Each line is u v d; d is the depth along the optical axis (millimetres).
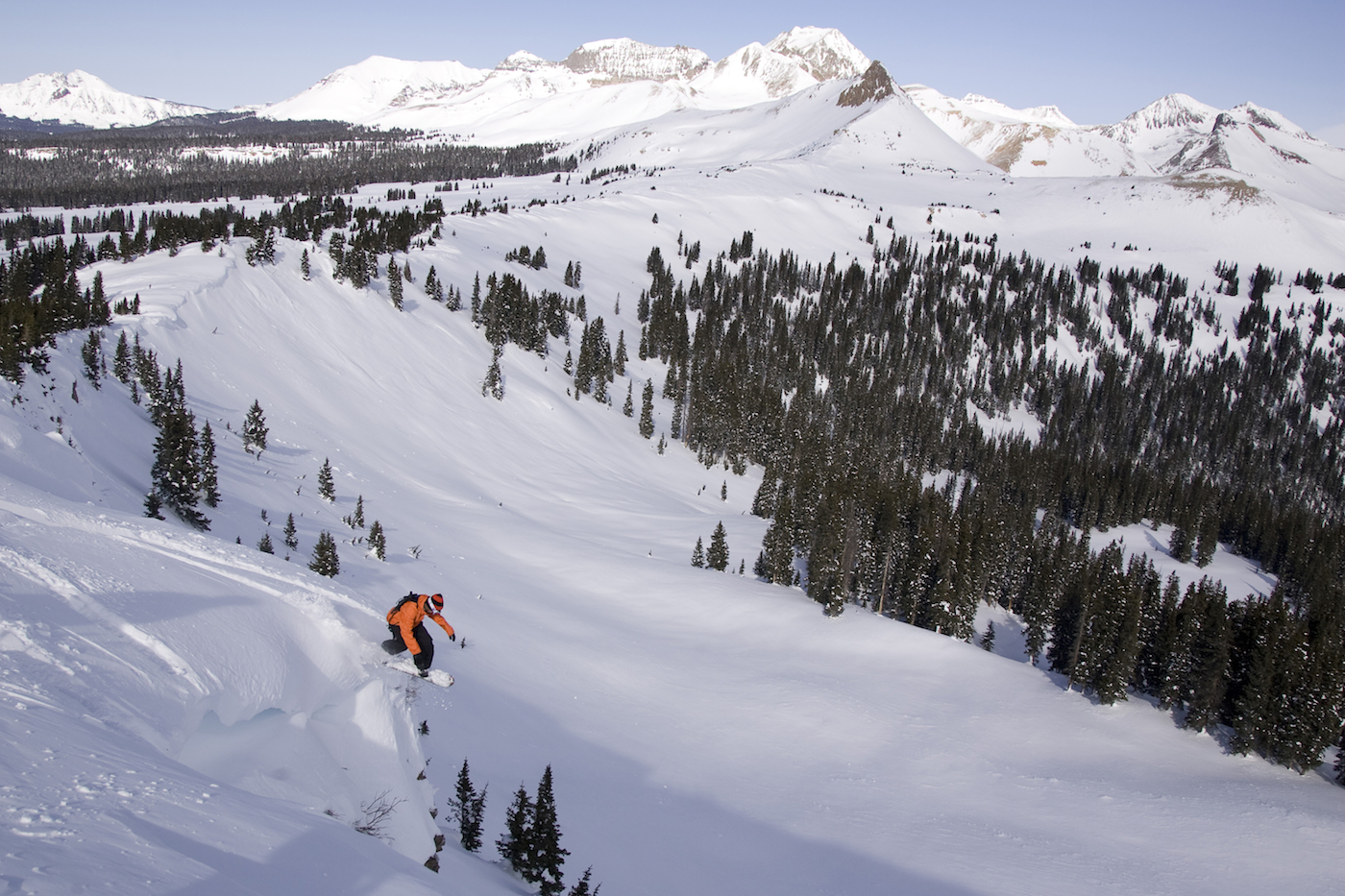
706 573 69562
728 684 49188
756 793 36375
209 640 11945
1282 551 125000
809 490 98438
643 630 57156
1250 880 31719
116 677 9680
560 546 72562
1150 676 56000
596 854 26641
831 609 60312
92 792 6918
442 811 23031
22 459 36375
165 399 59500
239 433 66250
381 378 96438
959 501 142750
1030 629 68438
